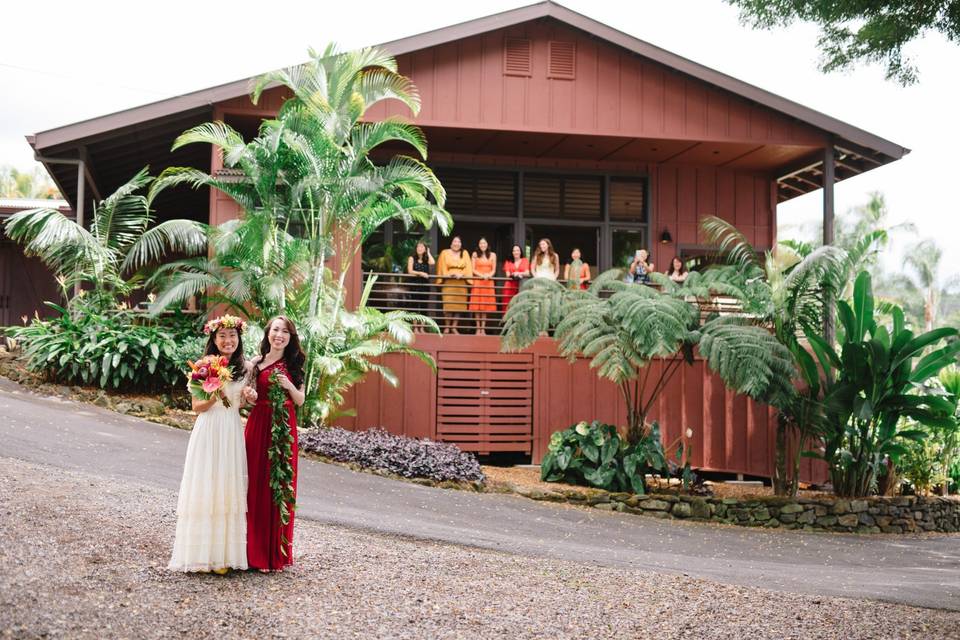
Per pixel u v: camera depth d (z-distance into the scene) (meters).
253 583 5.78
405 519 9.61
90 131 14.63
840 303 14.32
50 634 4.42
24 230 13.73
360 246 14.45
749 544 11.31
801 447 14.01
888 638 5.71
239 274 12.98
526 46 15.70
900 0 10.40
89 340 13.57
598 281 14.02
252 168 13.09
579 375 15.59
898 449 14.24
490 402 15.41
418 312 16.22
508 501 12.15
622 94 15.92
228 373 5.88
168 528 7.00
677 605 6.34
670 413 15.66
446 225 13.41
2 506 6.77
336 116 13.15
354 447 12.50
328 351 13.42
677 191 18.22
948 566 10.63
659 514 13.19
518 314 13.59
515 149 17.19
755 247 18.38
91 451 10.13
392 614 5.43
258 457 6.14
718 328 13.30
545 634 5.36
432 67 15.43
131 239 14.69
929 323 43.78
